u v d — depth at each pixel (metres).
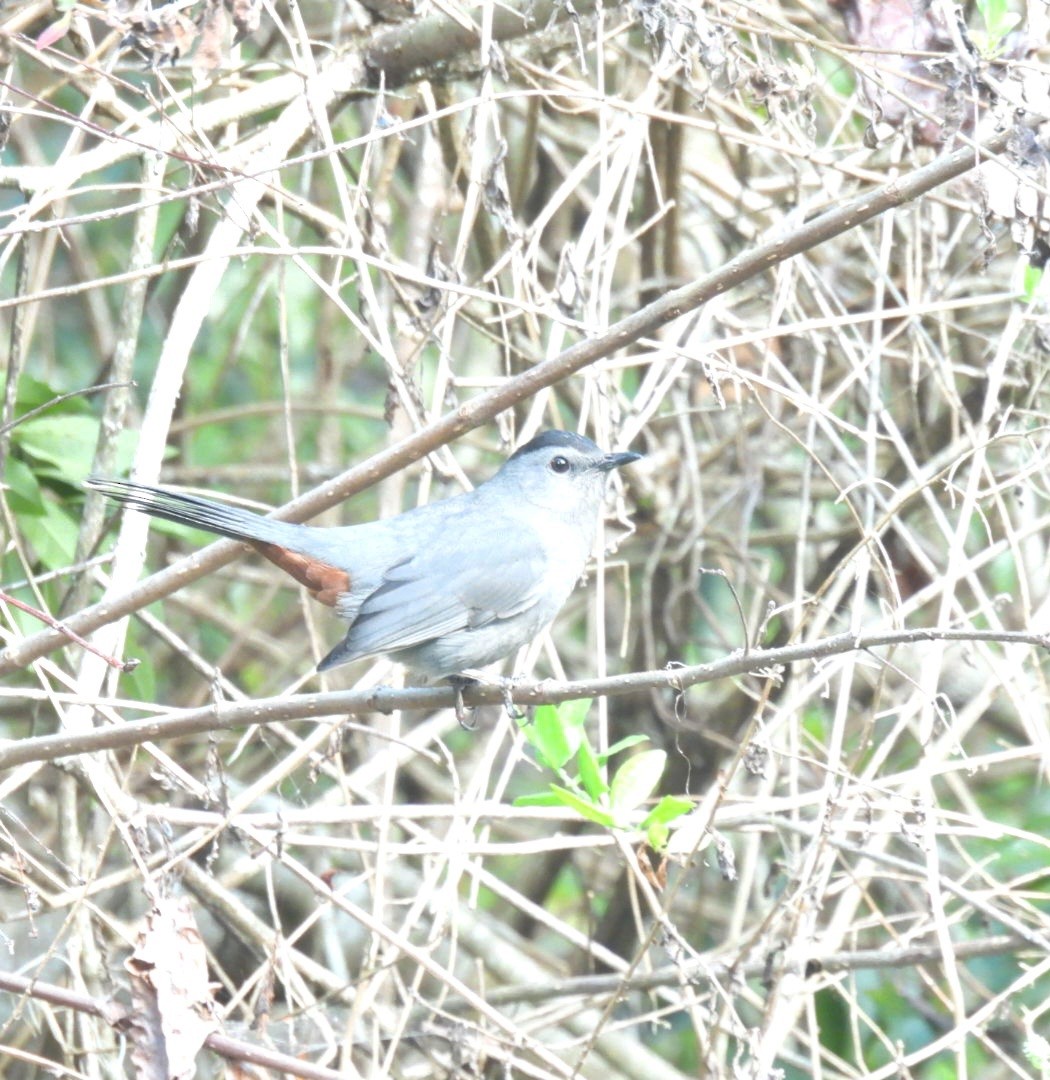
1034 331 10.55
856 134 12.25
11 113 8.59
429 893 9.69
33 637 8.16
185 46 8.11
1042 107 8.51
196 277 9.04
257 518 8.59
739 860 13.33
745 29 9.05
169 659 14.05
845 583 10.84
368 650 8.73
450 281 9.58
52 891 11.12
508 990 10.89
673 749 13.16
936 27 9.25
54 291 8.08
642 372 14.52
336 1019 10.54
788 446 13.37
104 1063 9.67
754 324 12.49
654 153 12.12
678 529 13.20
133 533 8.70
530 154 11.68
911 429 12.59
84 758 8.45
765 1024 8.83
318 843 9.22
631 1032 12.70
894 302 12.38
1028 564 12.89
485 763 9.49
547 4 10.54
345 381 17.00
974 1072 12.04
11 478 10.08
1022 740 13.54
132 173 15.04
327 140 9.14
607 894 14.12
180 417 14.26
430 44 10.54
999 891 9.68
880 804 9.16
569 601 14.95
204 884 10.24
